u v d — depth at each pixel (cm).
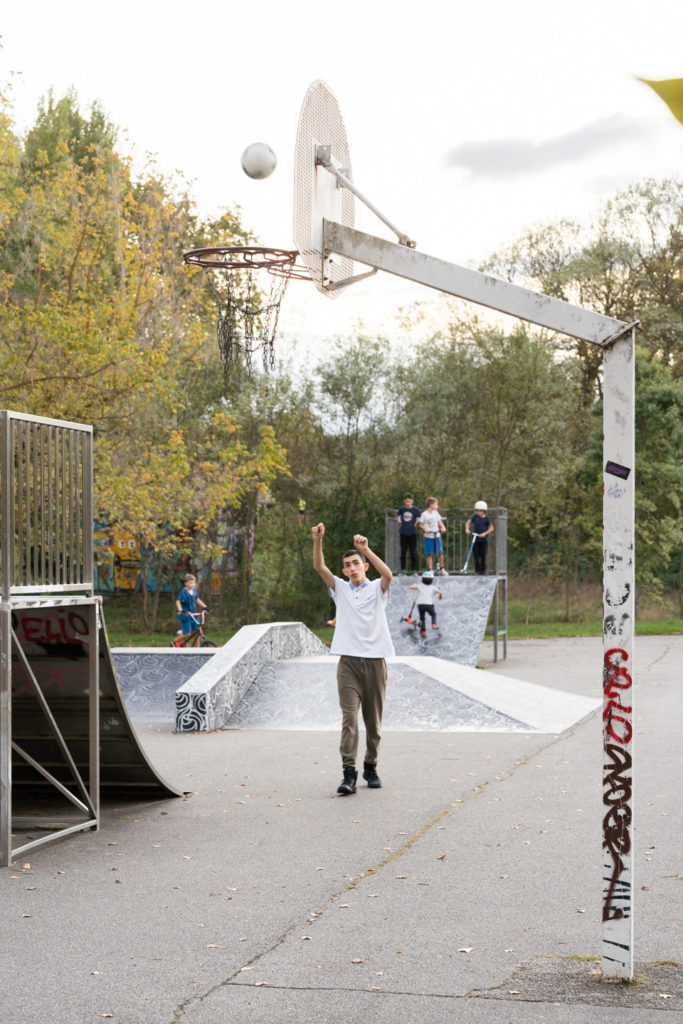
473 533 2409
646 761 984
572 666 2092
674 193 3700
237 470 2609
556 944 472
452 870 611
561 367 3834
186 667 1512
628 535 420
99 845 693
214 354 2552
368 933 495
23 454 667
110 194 2281
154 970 446
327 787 879
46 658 757
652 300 3809
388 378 3575
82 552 730
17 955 470
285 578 3522
